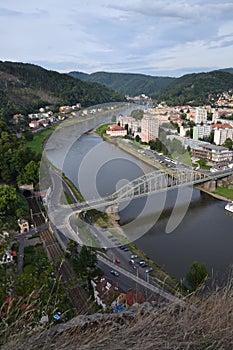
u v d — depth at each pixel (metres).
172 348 4.54
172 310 5.20
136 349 4.46
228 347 4.76
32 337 4.89
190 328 4.85
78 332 5.13
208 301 5.42
